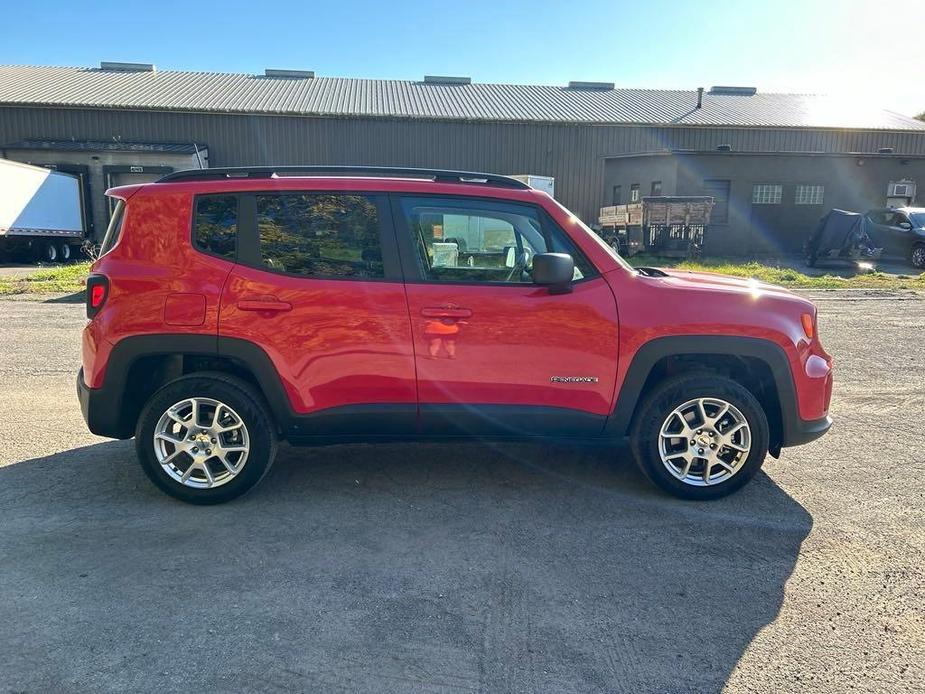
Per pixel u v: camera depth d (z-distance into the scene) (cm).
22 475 393
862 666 232
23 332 859
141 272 346
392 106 2741
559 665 231
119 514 344
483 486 389
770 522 345
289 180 355
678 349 354
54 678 219
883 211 2022
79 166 2484
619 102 3070
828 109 3088
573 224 363
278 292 344
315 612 260
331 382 348
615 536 328
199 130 2548
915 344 830
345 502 364
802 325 367
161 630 246
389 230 354
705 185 2447
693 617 261
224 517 343
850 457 442
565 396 356
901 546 319
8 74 2880
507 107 2847
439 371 350
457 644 241
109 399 349
